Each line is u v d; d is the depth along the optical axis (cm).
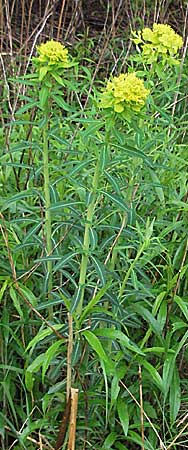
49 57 243
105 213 305
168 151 340
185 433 284
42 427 283
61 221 280
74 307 249
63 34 579
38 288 310
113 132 241
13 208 307
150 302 303
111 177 251
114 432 288
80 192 306
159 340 300
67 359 251
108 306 296
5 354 292
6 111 401
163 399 294
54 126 299
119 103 233
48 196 275
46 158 274
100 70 548
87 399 270
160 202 318
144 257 288
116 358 272
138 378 294
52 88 257
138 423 289
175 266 311
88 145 307
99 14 695
